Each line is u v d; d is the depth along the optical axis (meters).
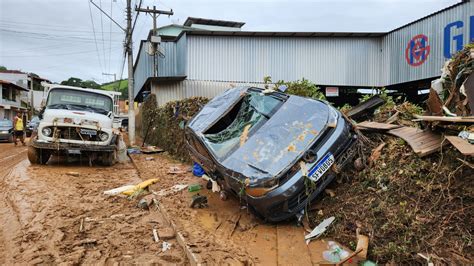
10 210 5.97
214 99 7.57
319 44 18.69
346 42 18.72
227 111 6.53
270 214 4.66
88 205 6.21
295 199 4.67
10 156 13.71
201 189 7.12
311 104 5.67
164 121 15.34
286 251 4.06
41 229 4.97
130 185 7.79
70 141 9.91
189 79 17.88
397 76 17.61
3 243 4.56
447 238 3.43
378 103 7.81
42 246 4.38
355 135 5.43
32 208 6.01
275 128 5.36
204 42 17.92
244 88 7.16
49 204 6.23
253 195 4.55
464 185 3.83
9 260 4.02
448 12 14.59
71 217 5.53
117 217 5.52
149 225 5.12
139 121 25.72
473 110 4.75
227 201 6.16
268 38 18.47
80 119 9.91
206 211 5.68
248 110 6.44
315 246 4.13
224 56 18.17
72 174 9.09
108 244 4.43
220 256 3.91
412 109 7.26
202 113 7.13
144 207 6.02
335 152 4.92
